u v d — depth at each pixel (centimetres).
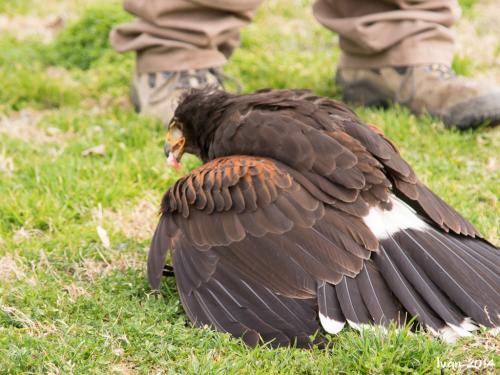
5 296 780
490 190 1002
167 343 704
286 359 670
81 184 1010
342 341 691
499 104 1152
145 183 1033
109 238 899
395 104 1227
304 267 702
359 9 1231
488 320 696
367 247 709
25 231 928
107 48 1421
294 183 727
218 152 809
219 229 731
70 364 674
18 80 1302
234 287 712
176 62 1187
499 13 1595
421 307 702
